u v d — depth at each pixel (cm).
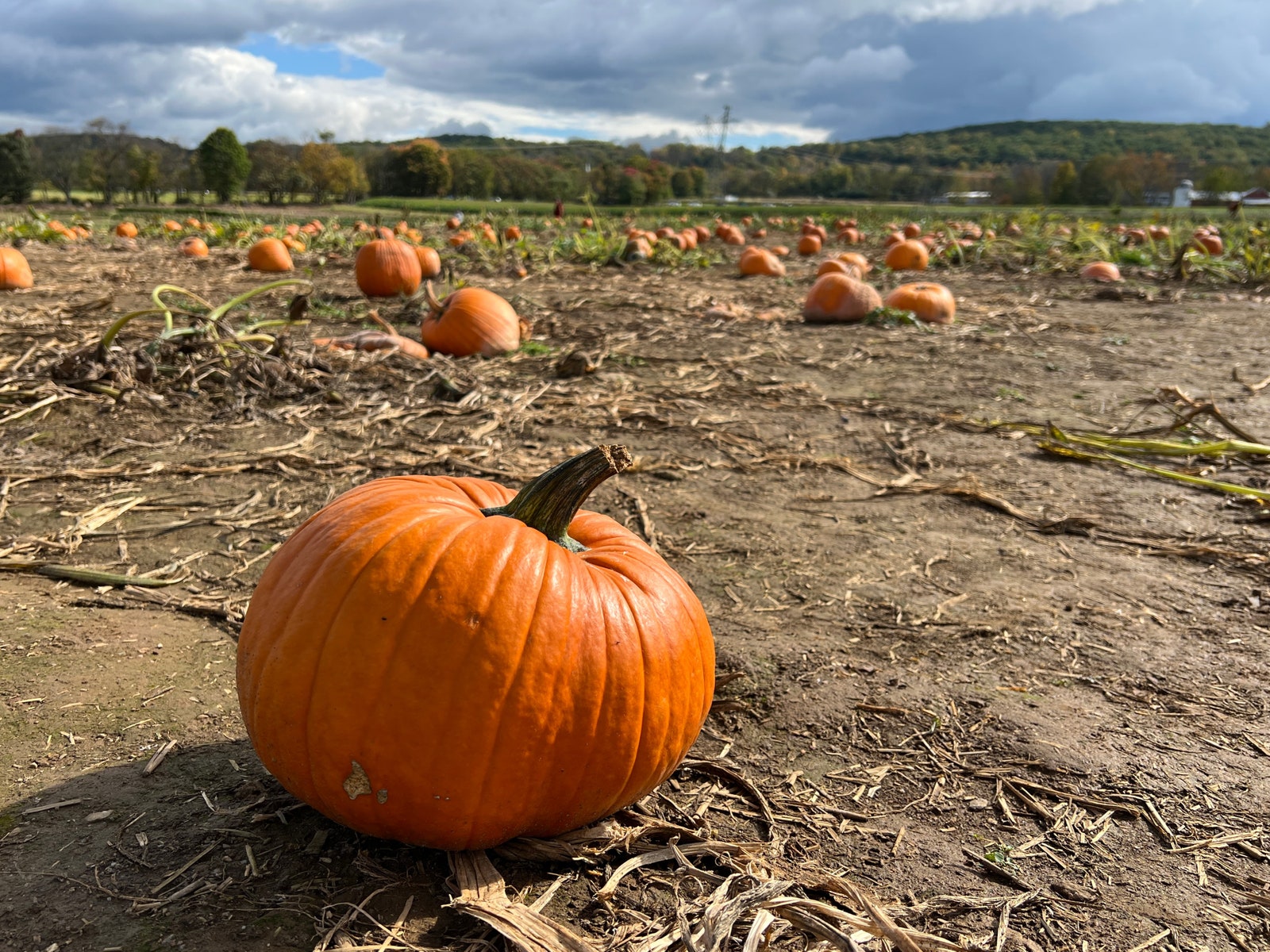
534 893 74
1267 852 84
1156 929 74
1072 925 74
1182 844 84
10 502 159
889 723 103
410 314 371
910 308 397
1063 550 156
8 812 81
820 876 75
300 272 557
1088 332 380
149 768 88
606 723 73
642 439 212
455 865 75
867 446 213
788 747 98
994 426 231
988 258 700
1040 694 110
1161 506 177
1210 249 709
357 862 76
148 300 402
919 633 125
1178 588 141
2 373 231
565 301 441
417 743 69
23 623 117
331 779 71
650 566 82
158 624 119
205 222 987
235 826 80
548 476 80
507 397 239
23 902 70
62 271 510
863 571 145
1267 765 97
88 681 104
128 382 221
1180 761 97
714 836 83
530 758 71
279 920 69
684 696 78
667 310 414
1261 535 162
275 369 235
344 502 80
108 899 71
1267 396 263
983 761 96
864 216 1407
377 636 69
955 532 163
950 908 75
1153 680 114
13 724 94
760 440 215
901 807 89
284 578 75
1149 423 235
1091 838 85
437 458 188
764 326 380
